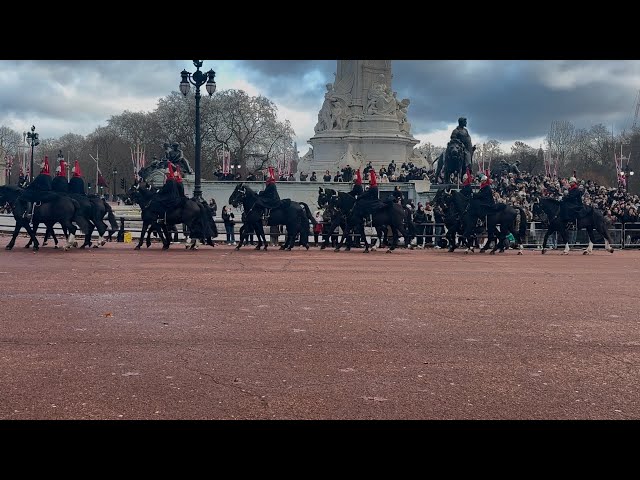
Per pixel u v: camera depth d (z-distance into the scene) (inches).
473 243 1945.1
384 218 1708.9
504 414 402.9
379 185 2662.4
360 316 701.9
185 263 1280.8
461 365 509.7
